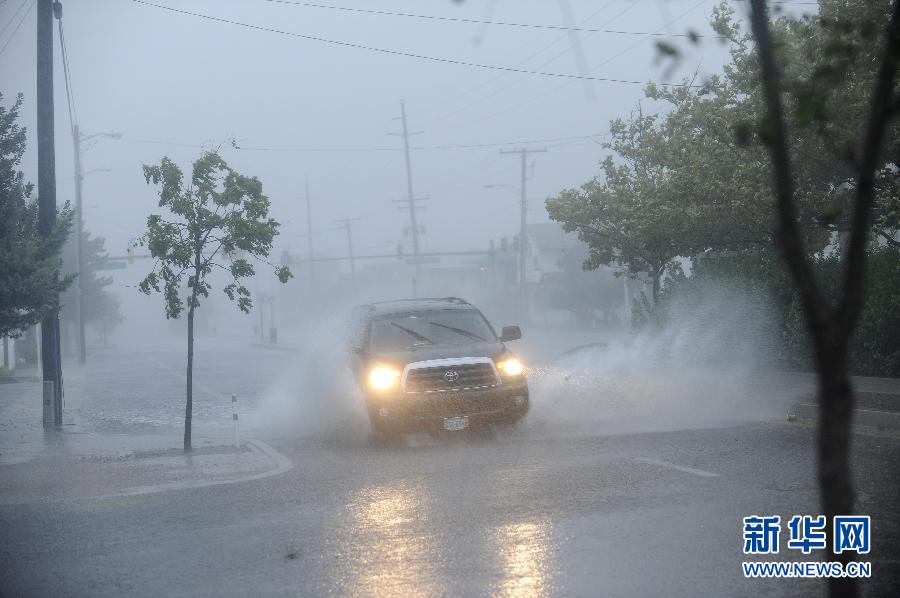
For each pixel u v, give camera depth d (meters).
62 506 10.80
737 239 22.53
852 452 11.84
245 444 15.73
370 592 6.74
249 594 6.84
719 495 9.58
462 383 14.14
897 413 13.66
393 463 12.68
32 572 7.79
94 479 12.72
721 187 20.06
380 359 14.32
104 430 19.66
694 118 21.55
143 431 19.30
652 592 6.52
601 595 6.48
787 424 14.78
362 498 10.33
